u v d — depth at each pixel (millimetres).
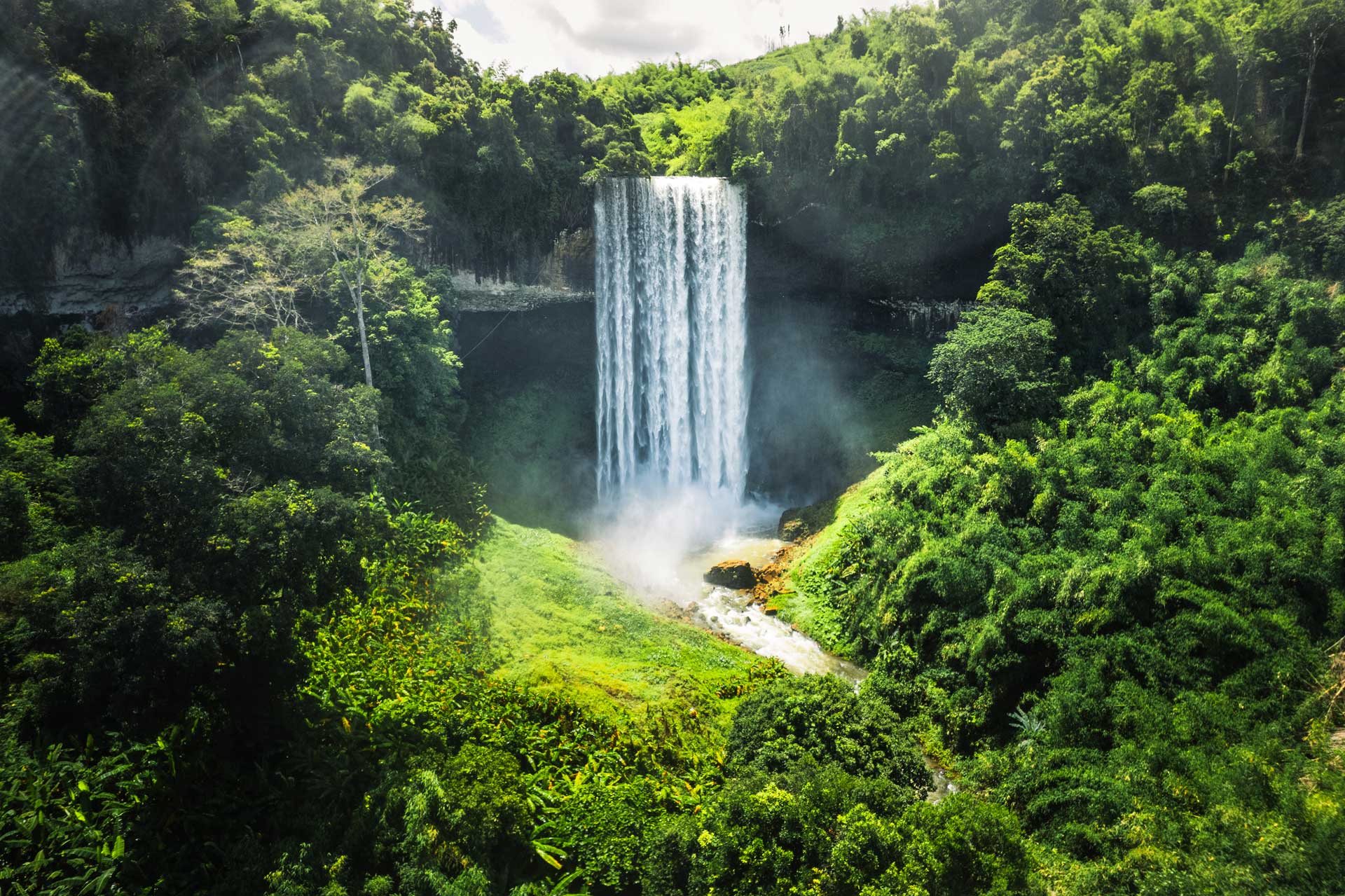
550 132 48250
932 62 46531
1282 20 43875
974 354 37125
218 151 38750
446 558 34344
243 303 36062
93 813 20484
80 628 18078
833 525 42406
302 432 24547
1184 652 25797
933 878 18406
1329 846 18094
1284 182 43969
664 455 52875
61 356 25281
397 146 42688
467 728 25172
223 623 19656
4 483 21219
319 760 23172
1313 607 26672
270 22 43562
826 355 52938
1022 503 33500
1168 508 30250
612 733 26625
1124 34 48875
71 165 33562
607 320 50156
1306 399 35375
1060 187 45656
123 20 36375
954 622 30500
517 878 21516
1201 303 39844
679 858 21000
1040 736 25938
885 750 24750
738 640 34938
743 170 48500
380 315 36688
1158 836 20875
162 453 20641
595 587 36031
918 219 47719
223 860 20812
